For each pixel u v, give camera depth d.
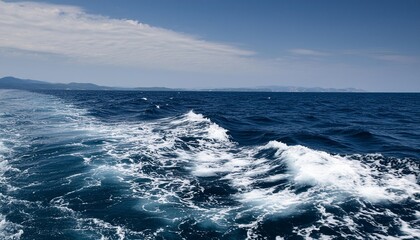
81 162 18.47
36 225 11.11
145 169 17.39
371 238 10.03
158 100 86.56
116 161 18.70
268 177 15.69
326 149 21.80
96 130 29.58
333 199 12.57
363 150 21.58
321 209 11.87
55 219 11.55
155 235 10.52
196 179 15.93
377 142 24.50
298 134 27.02
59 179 15.66
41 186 14.71
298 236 10.32
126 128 31.00
